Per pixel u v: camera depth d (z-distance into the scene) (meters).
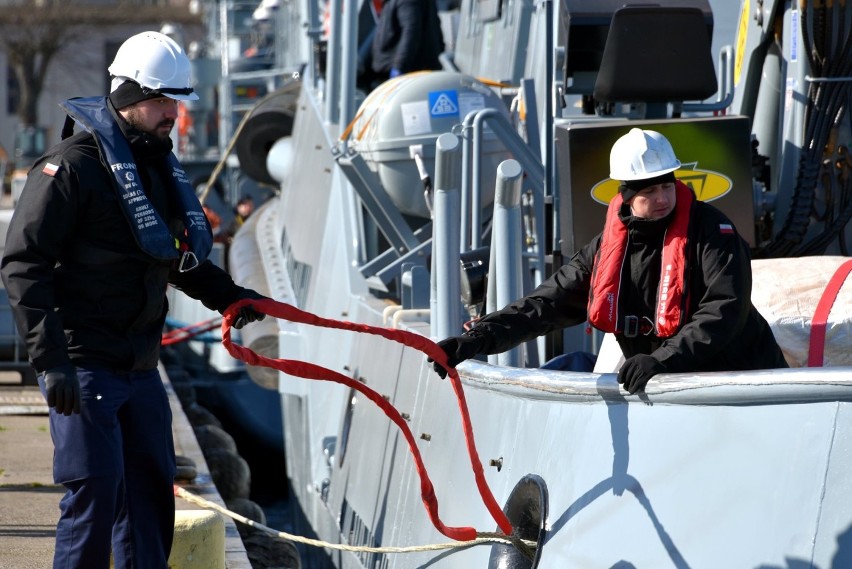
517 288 12.55
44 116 140.38
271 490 33.66
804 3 14.99
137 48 10.71
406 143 18.53
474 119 15.83
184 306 39.34
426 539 13.66
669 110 17.67
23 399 26.44
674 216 9.54
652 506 9.11
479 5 26.19
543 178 16.34
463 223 15.70
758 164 16.33
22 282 10.18
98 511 10.61
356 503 17.77
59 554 10.70
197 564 13.51
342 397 19.80
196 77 56.03
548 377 10.80
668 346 9.10
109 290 10.67
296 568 19.11
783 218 15.82
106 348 10.71
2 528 16.05
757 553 8.19
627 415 9.64
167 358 40.91
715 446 8.71
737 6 20.31
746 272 9.30
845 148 15.24
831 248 15.98
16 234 10.23
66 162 10.38
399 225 18.72
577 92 16.33
